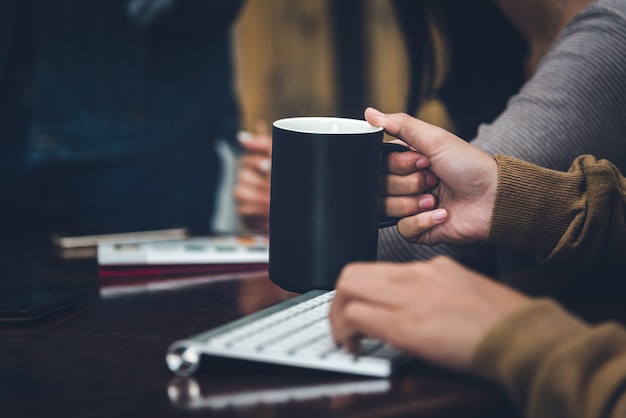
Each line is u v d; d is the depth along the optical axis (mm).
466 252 1039
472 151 949
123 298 972
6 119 1861
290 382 677
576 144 1066
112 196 2033
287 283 902
